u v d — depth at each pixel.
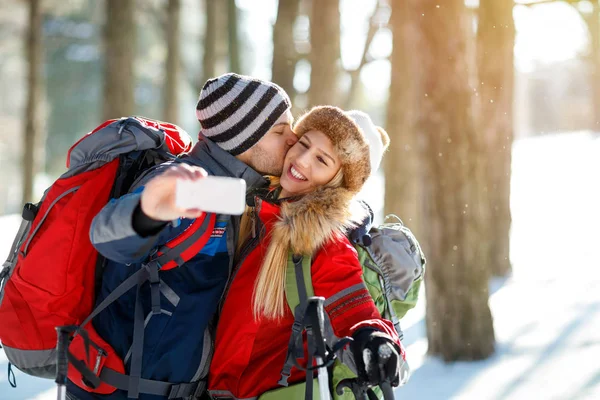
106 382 2.26
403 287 2.48
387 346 2.03
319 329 2.07
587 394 4.74
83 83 31.92
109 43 12.05
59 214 2.26
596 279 8.98
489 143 9.30
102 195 2.32
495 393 5.01
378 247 2.49
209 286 2.35
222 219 2.34
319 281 2.27
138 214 1.91
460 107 6.03
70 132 32.22
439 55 6.00
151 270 2.25
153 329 2.28
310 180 2.39
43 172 32.00
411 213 10.35
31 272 2.25
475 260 6.11
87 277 2.34
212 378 2.39
